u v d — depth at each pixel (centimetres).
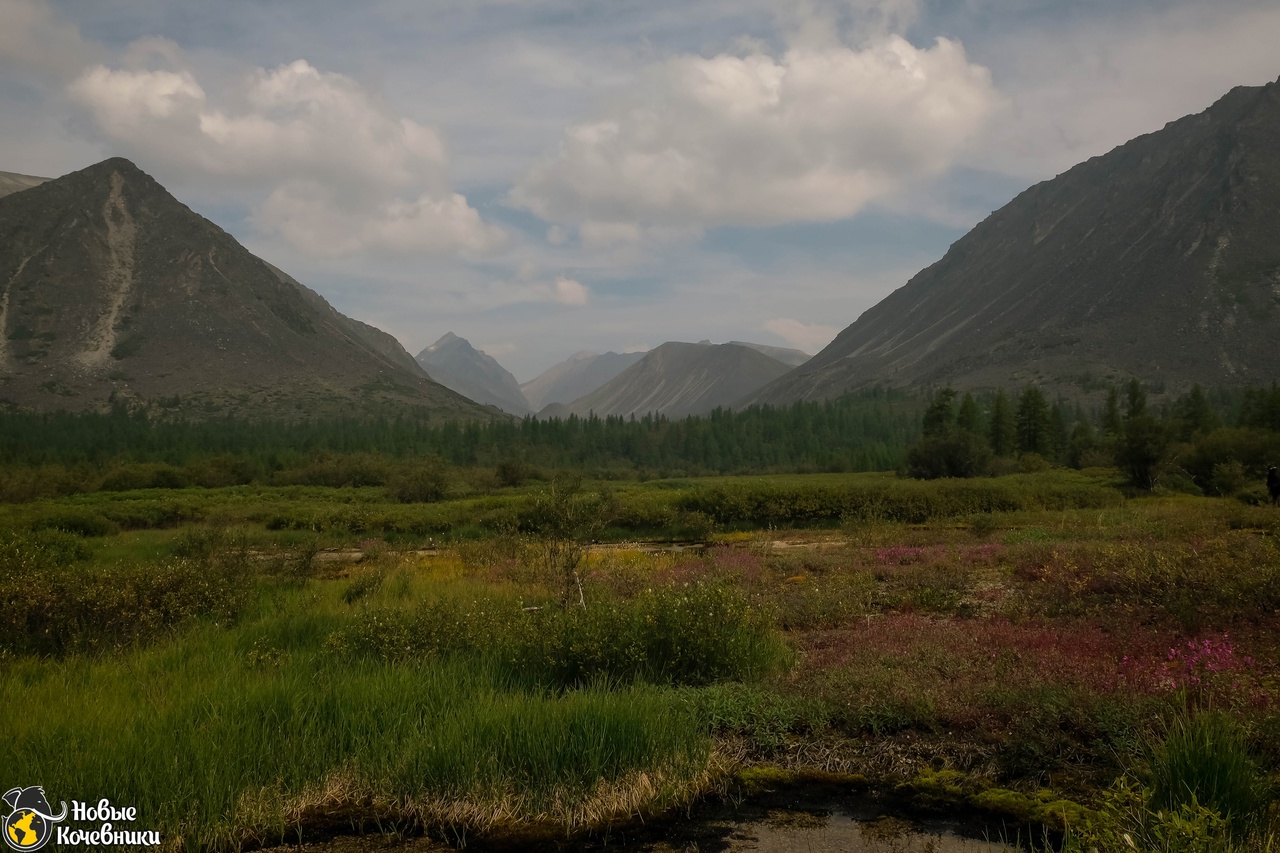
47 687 819
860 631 1086
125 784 583
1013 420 8419
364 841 581
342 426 19538
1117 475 4997
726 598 996
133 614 1093
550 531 1203
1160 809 493
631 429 16112
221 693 758
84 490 5541
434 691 779
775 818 605
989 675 820
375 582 1509
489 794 624
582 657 886
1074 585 1238
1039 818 570
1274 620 947
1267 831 483
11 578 1084
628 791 636
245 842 578
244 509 3694
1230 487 4022
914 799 622
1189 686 718
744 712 777
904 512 3194
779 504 3303
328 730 694
